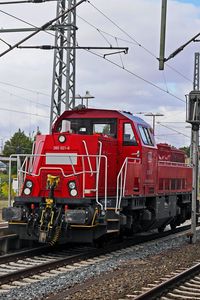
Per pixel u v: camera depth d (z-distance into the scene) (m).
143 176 15.88
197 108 16.58
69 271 11.27
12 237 14.08
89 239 13.05
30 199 13.34
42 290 9.20
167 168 18.92
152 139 17.12
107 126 15.45
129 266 11.97
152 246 16.17
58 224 12.77
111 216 13.61
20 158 15.52
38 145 14.02
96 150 13.57
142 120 16.80
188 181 22.56
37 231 13.05
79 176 13.38
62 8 21.61
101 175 13.88
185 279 10.36
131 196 14.77
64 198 13.02
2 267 11.43
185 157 23.16
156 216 17.42
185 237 19.23
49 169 13.59
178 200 21.50
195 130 17.08
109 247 15.11
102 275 10.86
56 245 14.77
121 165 15.20
